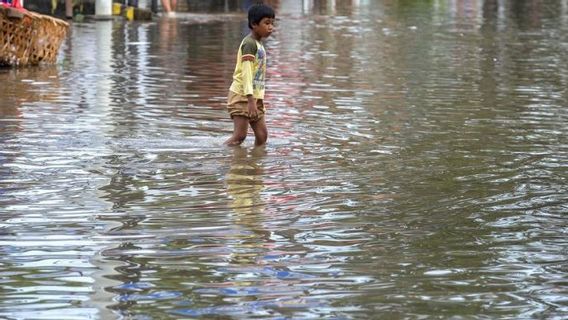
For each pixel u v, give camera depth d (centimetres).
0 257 1095
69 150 1689
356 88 2619
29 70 2831
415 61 3356
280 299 980
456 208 1339
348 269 1073
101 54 3328
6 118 2000
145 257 1102
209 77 2794
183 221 1247
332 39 4125
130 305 959
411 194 1413
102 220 1246
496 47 3938
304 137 1872
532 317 942
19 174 1496
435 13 6028
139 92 2452
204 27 4578
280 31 4500
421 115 2169
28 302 964
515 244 1179
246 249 1136
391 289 1014
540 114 2219
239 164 1606
